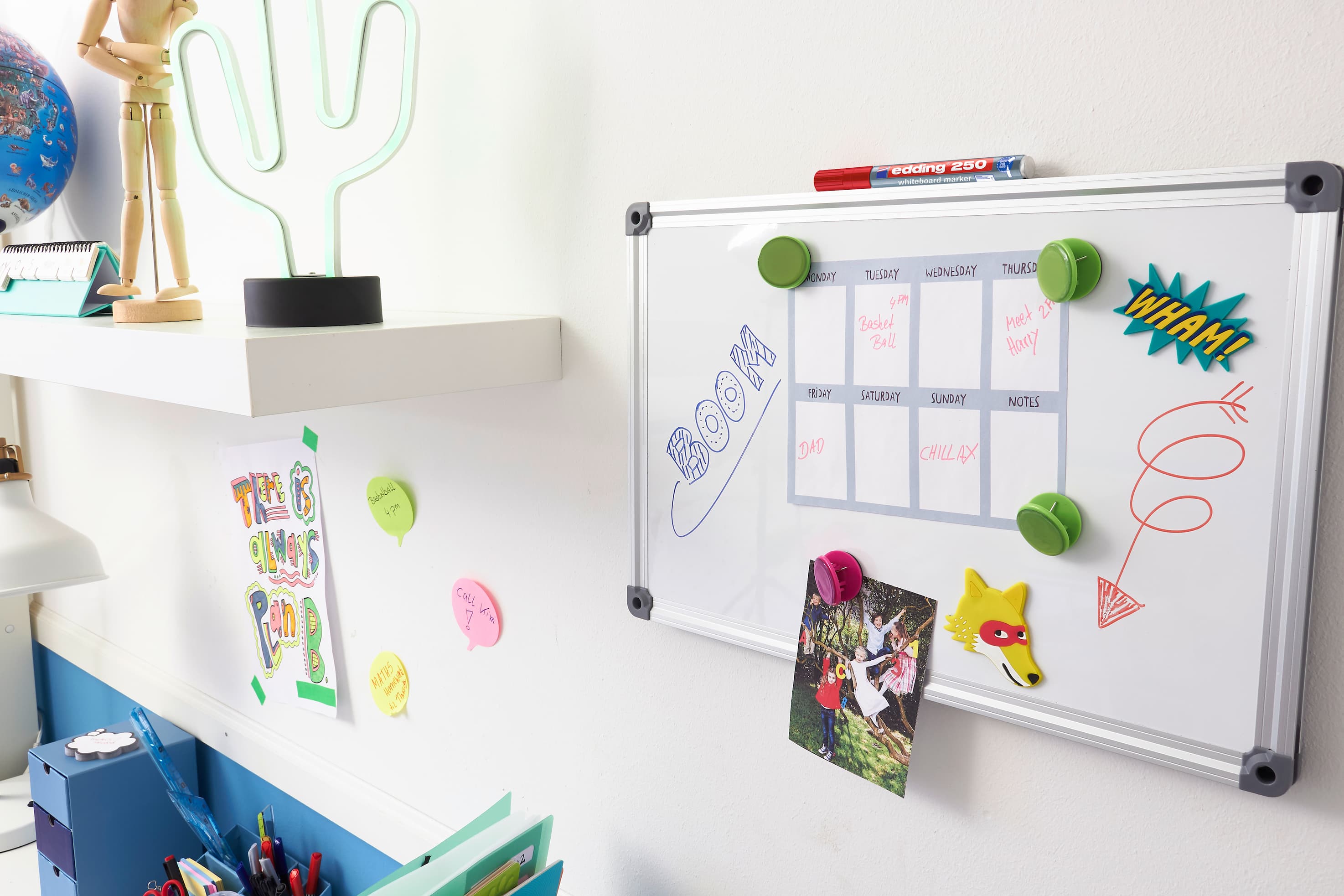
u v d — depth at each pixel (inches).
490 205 30.6
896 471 22.4
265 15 26.6
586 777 31.1
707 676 27.5
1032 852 22.0
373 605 37.4
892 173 21.3
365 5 26.2
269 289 25.6
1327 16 16.4
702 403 25.9
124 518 52.6
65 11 48.4
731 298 24.8
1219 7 17.4
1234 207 17.3
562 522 30.3
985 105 20.4
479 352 27.1
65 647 60.8
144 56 31.2
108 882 46.3
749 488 25.2
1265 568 17.8
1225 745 18.7
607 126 27.1
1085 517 19.8
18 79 42.4
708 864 28.4
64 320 31.3
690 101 25.2
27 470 61.6
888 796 24.2
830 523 23.8
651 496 27.5
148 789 47.3
